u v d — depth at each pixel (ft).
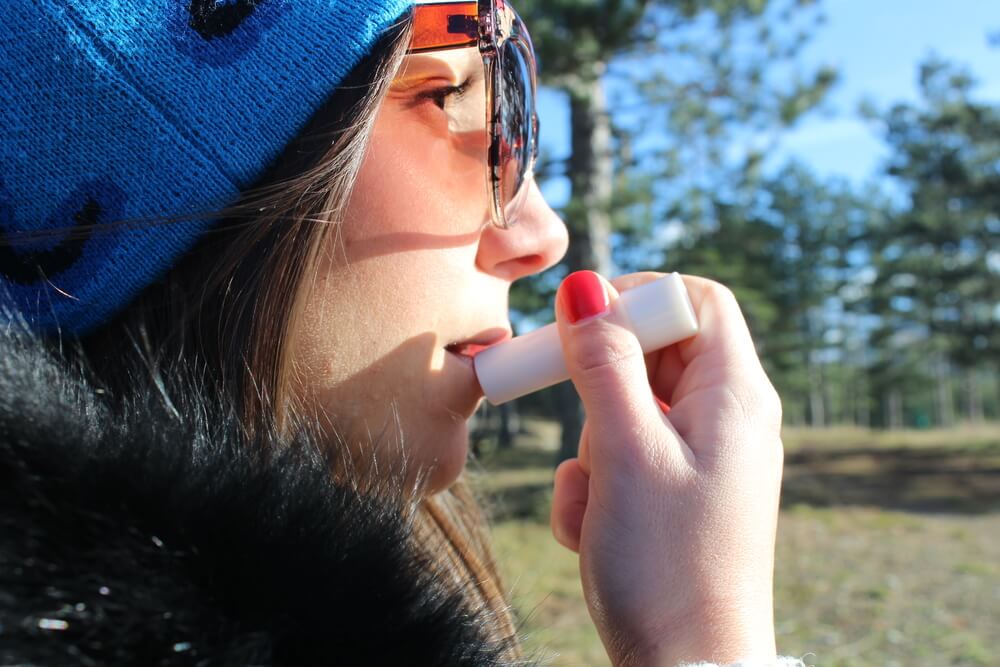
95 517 0.49
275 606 0.52
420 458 0.79
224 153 0.68
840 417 38.37
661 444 0.77
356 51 0.69
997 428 27.32
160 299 0.72
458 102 0.80
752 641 0.71
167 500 0.51
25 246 0.69
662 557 0.73
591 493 0.77
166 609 0.48
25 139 0.67
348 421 0.75
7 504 0.49
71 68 0.66
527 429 21.54
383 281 0.74
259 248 0.71
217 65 0.68
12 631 0.45
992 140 16.97
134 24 0.67
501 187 0.80
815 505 8.83
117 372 0.71
